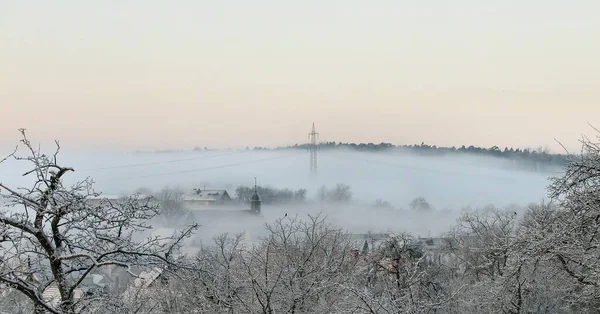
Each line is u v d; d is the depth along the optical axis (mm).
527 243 18938
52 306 11219
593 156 17500
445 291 30328
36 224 11297
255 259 23094
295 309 20703
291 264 22016
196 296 20641
